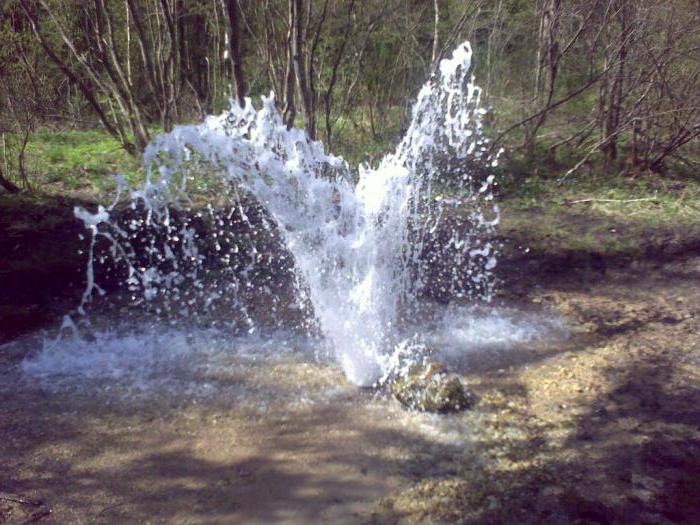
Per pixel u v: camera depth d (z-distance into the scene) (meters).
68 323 4.67
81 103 10.37
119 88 9.14
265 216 6.46
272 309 4.93
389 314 4.34
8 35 7.41
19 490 2.98
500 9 9.59
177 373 4.03
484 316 4.91
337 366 4.13
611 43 8.20
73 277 5.34
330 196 4.27
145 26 10.03
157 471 3.12
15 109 7.47
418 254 5.42
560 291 5.38
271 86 9.94
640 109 8.21
